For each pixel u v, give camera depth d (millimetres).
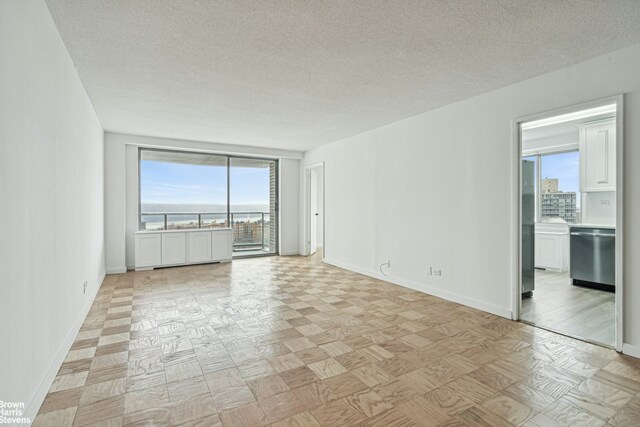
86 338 2756
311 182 7578
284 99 3703
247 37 2344
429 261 4156
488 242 3447
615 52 2527
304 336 2814
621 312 2488
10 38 1437
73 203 2734
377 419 1717
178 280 4949
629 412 1777
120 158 5402
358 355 2459
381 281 4906
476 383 2068
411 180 4418
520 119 3146
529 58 2664
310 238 7613
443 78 3082
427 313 3420
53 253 2109
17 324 1499
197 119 4547
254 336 2811
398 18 2100
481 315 3354
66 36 2318
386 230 4883
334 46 2475
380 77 3064
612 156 4551
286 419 1715
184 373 2182
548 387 2021
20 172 1548
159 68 2867
